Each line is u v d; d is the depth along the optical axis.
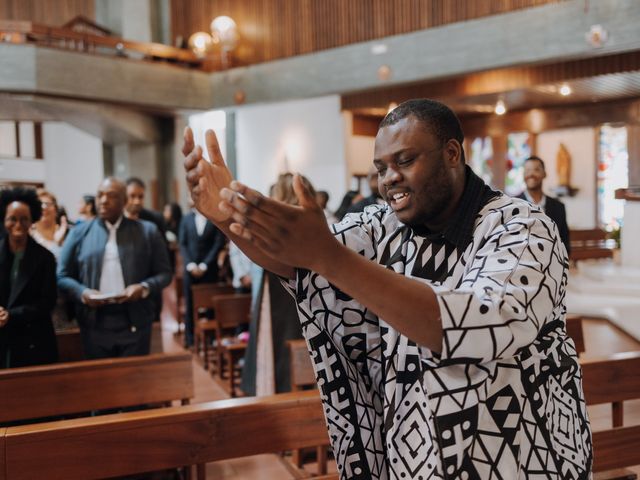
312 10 11.72
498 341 0.86
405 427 1.04
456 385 0.96
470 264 1.04
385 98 11.75
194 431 1.89
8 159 17.23
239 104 12.78
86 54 11.35
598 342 5.55
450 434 0.95
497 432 0.98
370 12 10.90
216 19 12.59
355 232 1.19
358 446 1.14
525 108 13.08
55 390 2.61
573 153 15.10
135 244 3.54
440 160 1.02
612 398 2.41
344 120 12.48
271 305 3.71
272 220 0.80
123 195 3.54
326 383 1.12
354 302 1.10
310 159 13.41
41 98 11.05
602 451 2.24
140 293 3.37
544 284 0.95
